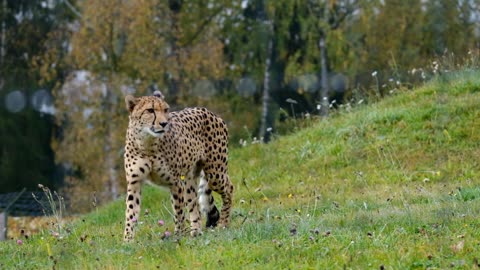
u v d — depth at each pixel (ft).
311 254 30.22
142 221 44.75
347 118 66.85
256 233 33.83
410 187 49.96
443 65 77.20
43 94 126.11
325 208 44.83
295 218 39.17
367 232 33.40
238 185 58.39
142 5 112.78
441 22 121.49
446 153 56.44
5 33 130.11
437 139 58.29
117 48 116.57
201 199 41.27
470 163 54.24
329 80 122.72
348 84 121.49
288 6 126.00
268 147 66.08
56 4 130.31
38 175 123.13
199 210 40.86
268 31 126.21
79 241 36.96
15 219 71.56
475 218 35.09
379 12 123.34
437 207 38.96
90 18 115.44
